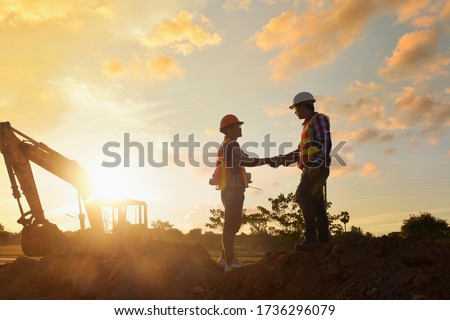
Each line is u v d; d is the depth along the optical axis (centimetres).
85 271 1219
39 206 1812
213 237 7206
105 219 1702
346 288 744
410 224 5869
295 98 867
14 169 1838
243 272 888
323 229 877
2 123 1845
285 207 4644
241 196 980
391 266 744
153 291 1016
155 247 1131
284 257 850
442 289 678
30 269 1416
